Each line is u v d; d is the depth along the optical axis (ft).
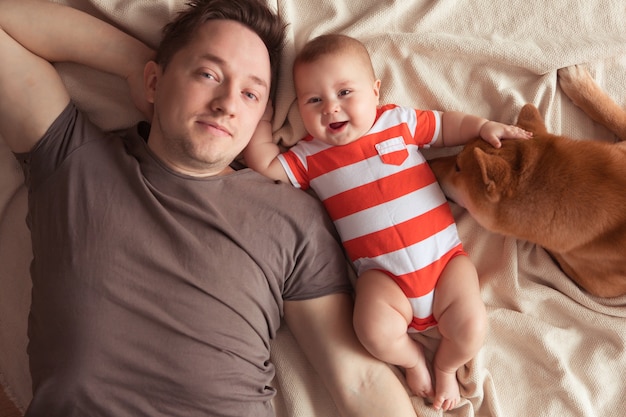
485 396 5.00
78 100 4.97
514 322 5.06
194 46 4.42
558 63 5.06
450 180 4.78
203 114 4.30
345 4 5.22
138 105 4.93
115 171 4.37
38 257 4.27
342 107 4.64
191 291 4.22
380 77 5.19
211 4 4.54
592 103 5.07
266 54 4.63
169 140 4.37
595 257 4.57
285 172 4.95
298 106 5.02
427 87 5.15
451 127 4.98
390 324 4.59
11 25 4.49
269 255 4.53
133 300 4.10
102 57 4.81
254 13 4.64
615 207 4.26
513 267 5.05
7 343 5.11
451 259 4.79
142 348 4.10
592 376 4.97
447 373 4.81
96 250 4.12
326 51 4.63
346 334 4.76
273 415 4.67
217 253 4.33
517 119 4.95
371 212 4.73
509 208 4.44
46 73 4.53
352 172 4.79
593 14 5.23
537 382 5.04
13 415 5.57
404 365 4.80
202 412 4.22
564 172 4.33
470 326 4.55
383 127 4.87
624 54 5.18
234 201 4.56
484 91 5.22
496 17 5.22
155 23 4.98
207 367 4.20
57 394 4.02
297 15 5.22
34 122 4.36
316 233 4.75
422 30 5.16
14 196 5.17
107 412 4.05
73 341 4.02
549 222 4.39
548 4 5.20
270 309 4.60
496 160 4.39
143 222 4.25
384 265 4.70
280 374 4.95
